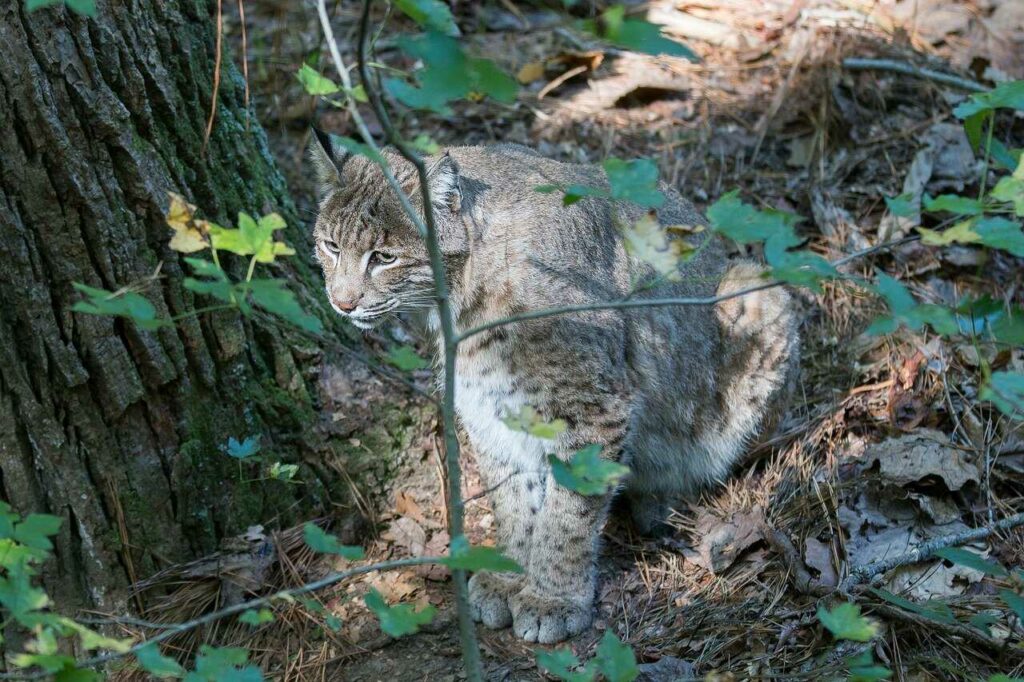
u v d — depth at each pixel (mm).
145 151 3779
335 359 4547
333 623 2883
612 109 6246
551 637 4059
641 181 2518
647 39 2232
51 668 2523
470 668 2836
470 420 4320
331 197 4188
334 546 2539
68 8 3484
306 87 2719
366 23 2322
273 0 6746
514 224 4055
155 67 3832
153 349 3861
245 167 4398
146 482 3959
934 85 6203
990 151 2803
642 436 4551
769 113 6051
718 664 3773
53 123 3486
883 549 4117
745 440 4773
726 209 2508
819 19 6688
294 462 4383
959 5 6848
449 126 6113
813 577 4008
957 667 3619
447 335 2783
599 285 4160
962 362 4844
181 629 2611
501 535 4402
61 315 3680
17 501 3736
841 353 5125
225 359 4129
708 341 4605
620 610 4215
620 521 4676
